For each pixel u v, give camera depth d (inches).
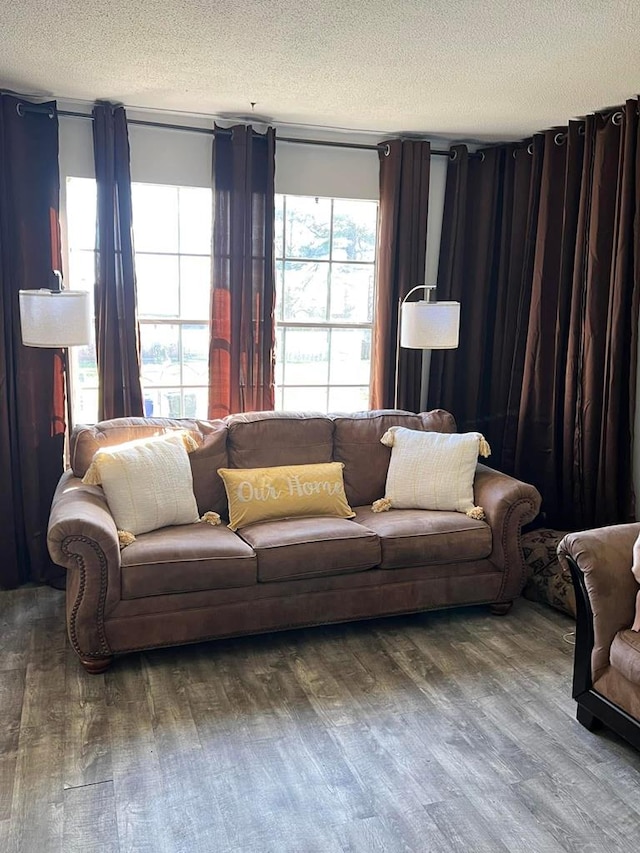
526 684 110.0
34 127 134.5
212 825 78.7
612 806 83.1
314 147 159.0
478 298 171.9
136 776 86.4
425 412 169.0
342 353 174.1
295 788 85.0
